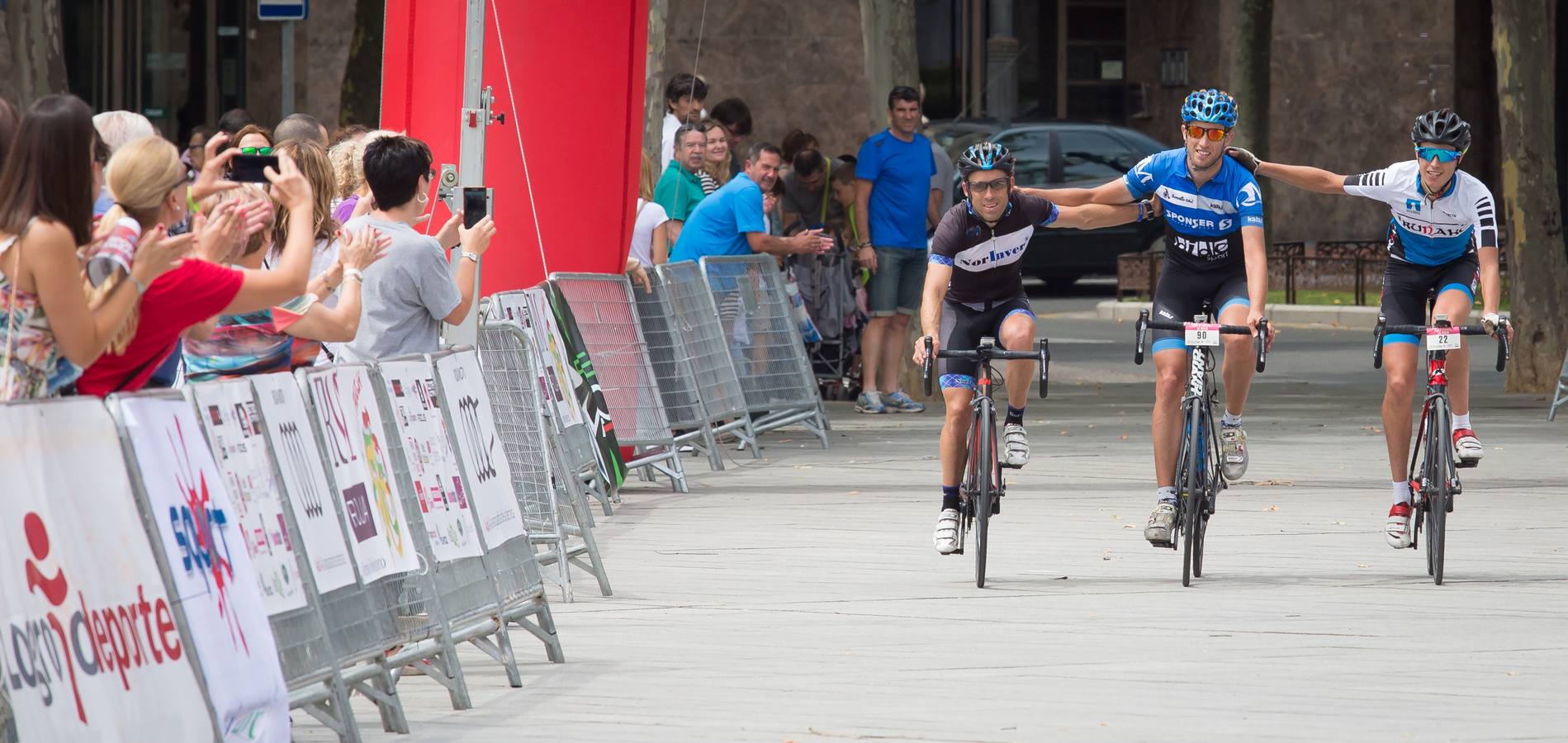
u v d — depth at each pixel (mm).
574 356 30031
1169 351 24500
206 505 13508
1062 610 21859
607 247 32906
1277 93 96312
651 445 32812
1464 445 24938
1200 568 23875
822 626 21062
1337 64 96625
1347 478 33500
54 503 12102
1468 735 15875
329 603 15484
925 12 92750
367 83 57312
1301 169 24453
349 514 15961
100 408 12547
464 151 27547
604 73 32375
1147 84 103125
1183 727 16188
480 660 19531
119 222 13555
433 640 17203
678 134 40906
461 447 18375
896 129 43750
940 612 21812
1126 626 20891
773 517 29500
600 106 32406
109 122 19109
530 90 31875
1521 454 36438
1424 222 24125
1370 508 30031
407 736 16188
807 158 45469
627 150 33031
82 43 67625
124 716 12336
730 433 38094
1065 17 102625
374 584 16219
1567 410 44531
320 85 81438
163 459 13031
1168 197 24375
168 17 73312
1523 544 26453
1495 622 21016
